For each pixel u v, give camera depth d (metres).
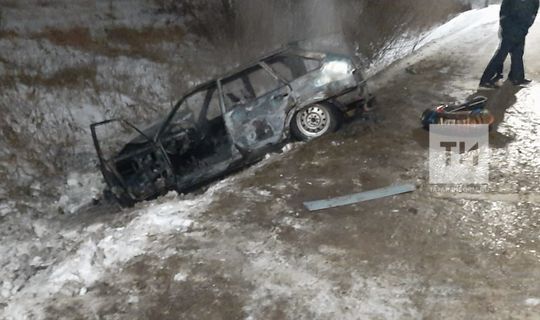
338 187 5.28
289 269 4.02
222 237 4.65
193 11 15.85
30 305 4.06
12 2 13.29
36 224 7.27
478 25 11.78
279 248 4.34
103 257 4.63
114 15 14.50
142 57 13.77
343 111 6.58
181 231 4.88
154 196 6.78
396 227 4.39
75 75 12.16
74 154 10.04
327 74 6.46
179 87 13.34
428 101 7.28
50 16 13.41
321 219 4.71
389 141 6.13
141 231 4.98
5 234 7.12
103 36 13.75
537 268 3.61
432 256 3.92
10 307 4.09
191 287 3.97
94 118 11.27
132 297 3.95
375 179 5.31
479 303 3.34
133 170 6.88
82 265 4.55
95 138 6.90
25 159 9.53
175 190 6.75
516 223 4.19
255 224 4.80
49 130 10.45
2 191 8.52
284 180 5.65
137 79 12.94
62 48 12.79
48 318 3.85
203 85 6.89
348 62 6.52
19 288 4.88
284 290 3.77
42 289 4.28
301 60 6.70
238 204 5.26
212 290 3.89
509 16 6.85
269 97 6.60
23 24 12.84
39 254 5.77
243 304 3.68
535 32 9.96
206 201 5.46
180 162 7.10
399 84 8.43
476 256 3.84
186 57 14.56
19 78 11.38
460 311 3.29
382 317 3.35
